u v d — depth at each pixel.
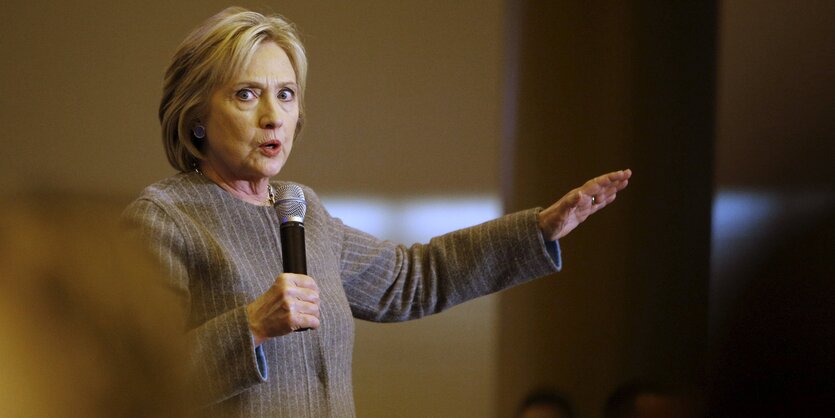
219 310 4.91
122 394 1.12
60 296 1.12
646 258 14.53
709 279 13.91
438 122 14.27
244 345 4.48
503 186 14.55
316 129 13.80
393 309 6.20
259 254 5.20
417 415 14.30
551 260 6.14
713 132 13.77
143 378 1.15
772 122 13.13
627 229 14.68
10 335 1.09
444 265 6.22
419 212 14.20
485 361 14.59
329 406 5.14
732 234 13.60
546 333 14.78
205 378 4.49
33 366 1.08
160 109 5.38
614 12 14.60
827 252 12.66
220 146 5.22
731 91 13.49
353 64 13.90
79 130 12.20
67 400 1.09
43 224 1.17
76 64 12.19
